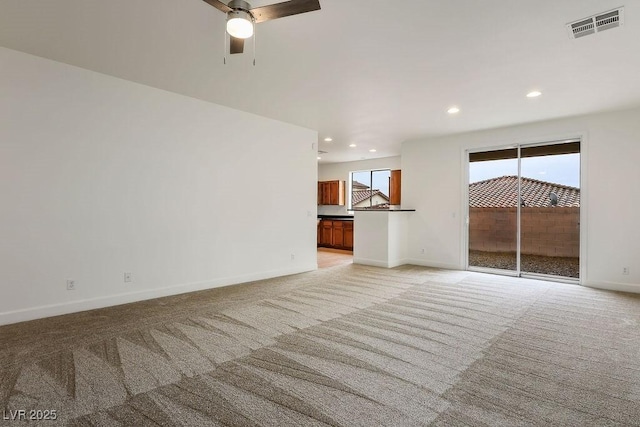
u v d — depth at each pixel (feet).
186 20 8.43
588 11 7.80
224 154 15.53
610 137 15.40
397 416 5.81
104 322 10.44
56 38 9.41
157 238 13.39
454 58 10.32
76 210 11.41
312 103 14.83
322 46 9.64
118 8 7.90
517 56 10.13
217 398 6.31
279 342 8.98
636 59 10.22
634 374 7.40
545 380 7.12
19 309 10.36
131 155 12.66
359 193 31.99
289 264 18.56
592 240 15.81
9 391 6.47
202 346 8.69
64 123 11.13
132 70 11.58
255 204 16.87
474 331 9.89
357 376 7.20
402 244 21.94
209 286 15.05
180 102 13.96
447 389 6.72
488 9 7.76
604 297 13.82
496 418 5.78
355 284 15.96
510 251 18.56
